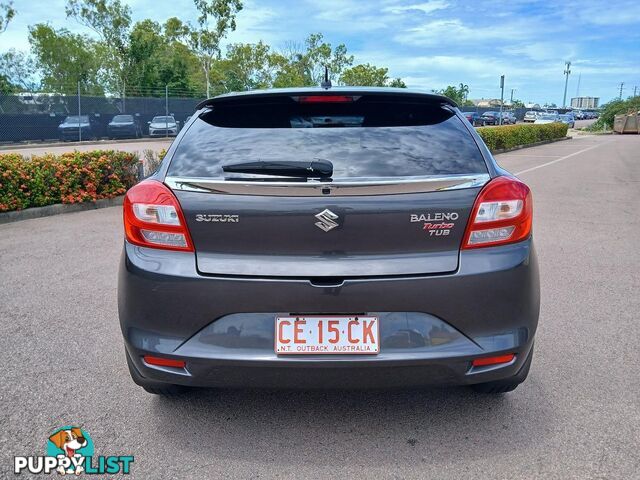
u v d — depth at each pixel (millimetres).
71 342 3824
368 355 2379
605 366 3457
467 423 2818
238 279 2387
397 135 2617
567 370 3404
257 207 2377
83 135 28031
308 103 2754
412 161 2494
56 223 8070
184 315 2430
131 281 2506
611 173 15602
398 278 2367
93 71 48781
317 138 2594
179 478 2406
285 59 55531
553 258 6113
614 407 2965
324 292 2359
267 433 2738
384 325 2383
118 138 29703
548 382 3250
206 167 2506
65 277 5340
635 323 4168
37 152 22375
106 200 9602
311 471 2447
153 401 3047
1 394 3109
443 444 2643
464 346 2410
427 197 2391
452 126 2709
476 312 2418
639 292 4906
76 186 9109
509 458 2527
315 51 54250
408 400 3049
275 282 2369
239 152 2557
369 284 2357
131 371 2797
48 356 3605
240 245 2414
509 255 2455
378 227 2371
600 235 7320
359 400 3053
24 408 2965
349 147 2541
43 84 45531
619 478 2379
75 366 3467
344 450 2600
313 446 2631
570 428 2766
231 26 42250
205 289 2400
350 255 2387
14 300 4676
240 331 2402
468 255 2424
